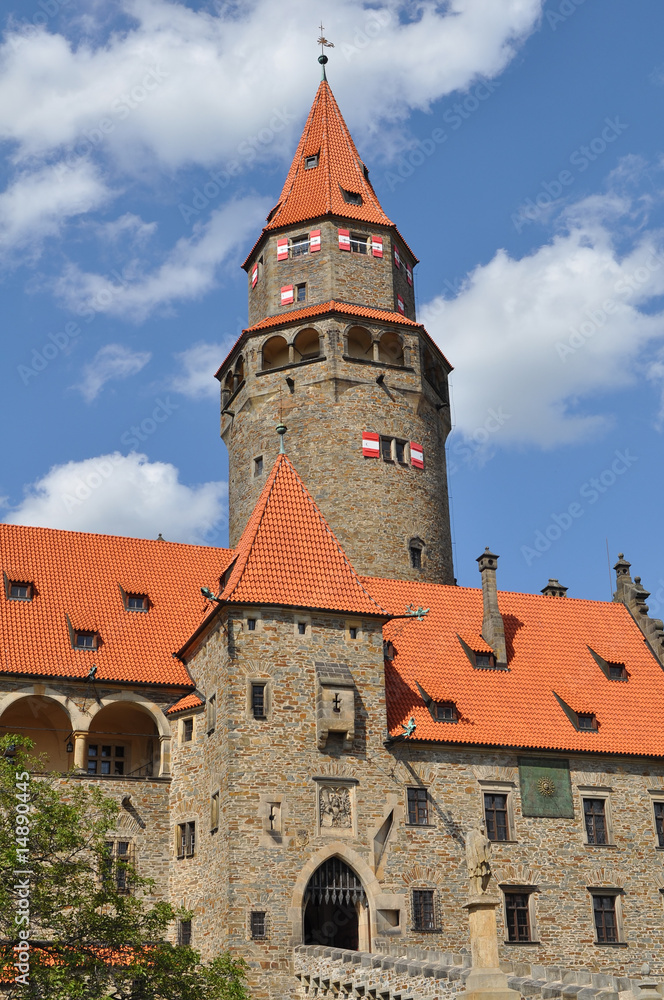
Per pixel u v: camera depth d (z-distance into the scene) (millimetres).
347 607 46594
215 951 42062
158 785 47812
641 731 50938
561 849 47531
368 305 61219
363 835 44281
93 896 34250
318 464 57406
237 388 61812
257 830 42531
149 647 50438
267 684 44562
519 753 48250
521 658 53094
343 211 62625
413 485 58531
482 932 29438
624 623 57375
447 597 54812
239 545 50000
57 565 53125
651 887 48281
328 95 68938
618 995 27375
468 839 30375
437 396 62594
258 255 64625
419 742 46531
